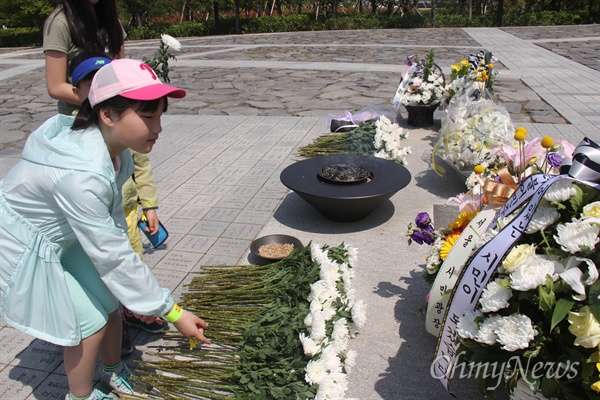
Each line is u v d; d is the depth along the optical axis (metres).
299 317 2.51
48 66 2.63
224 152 5.95
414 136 6.38
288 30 24.84
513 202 2.09
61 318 1.95
